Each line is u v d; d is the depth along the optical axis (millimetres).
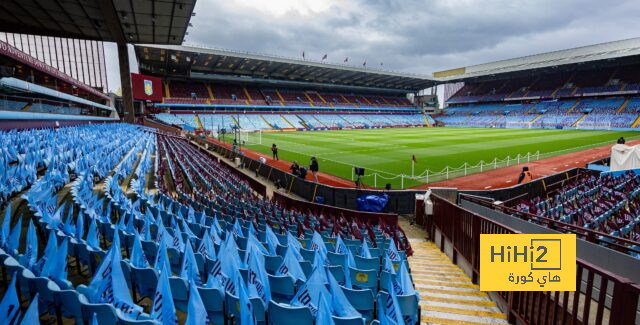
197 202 11461
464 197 13359
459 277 7578
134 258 4957
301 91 93125
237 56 63656
